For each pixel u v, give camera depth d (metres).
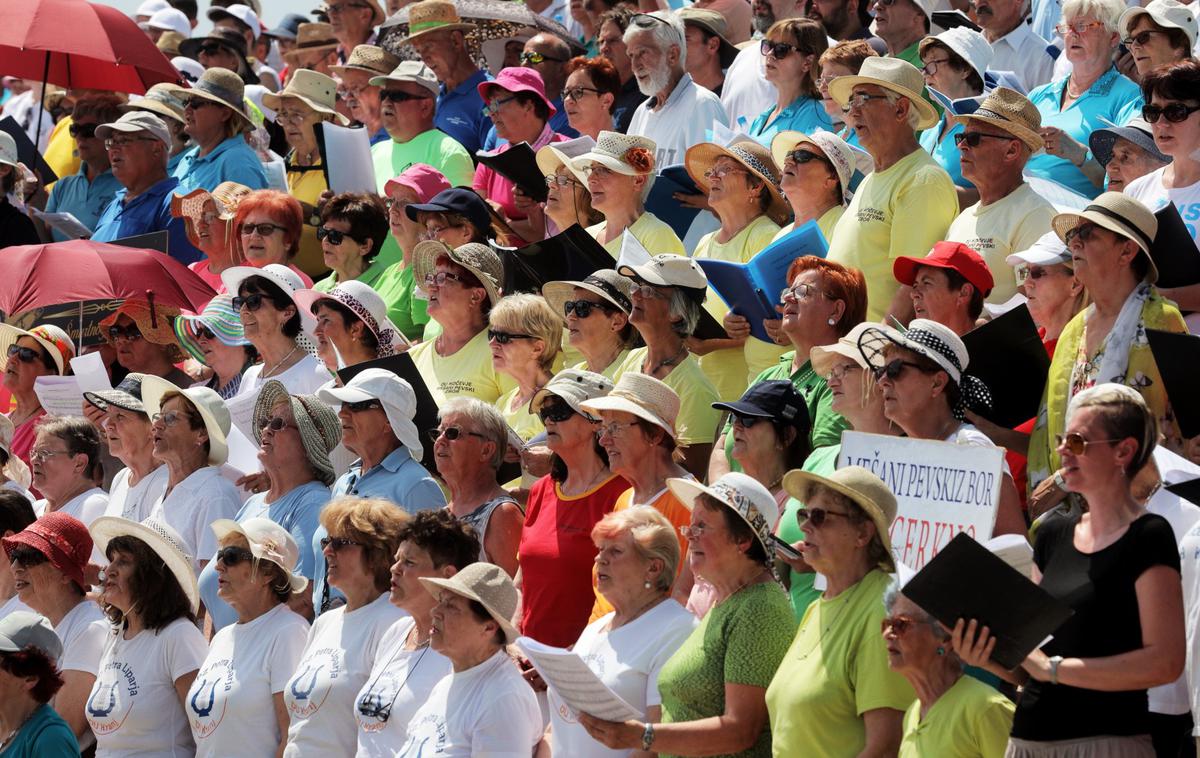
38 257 44.69
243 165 51.56
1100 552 20.91
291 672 30.62
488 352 37.56
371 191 47.72
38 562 34.81
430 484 33.03
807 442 28.69
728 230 38.50
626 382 29.61
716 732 23.67
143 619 32.41
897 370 26.38
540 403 30.58
